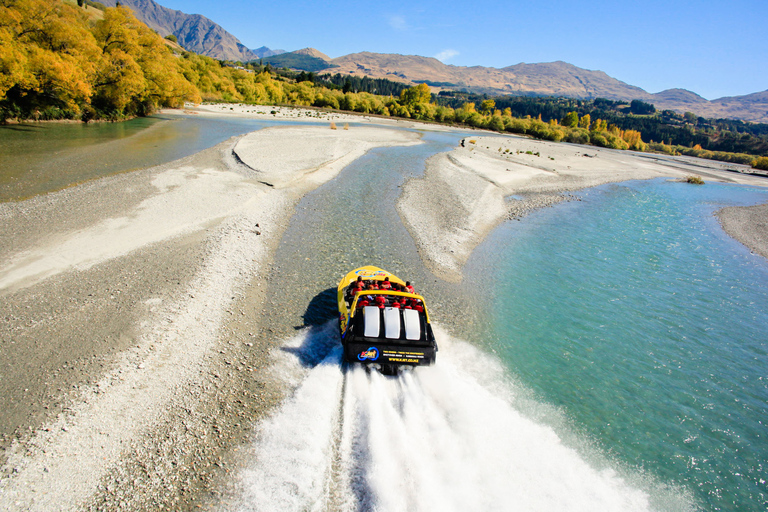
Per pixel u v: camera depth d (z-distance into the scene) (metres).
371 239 17.80
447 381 8.70
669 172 60.94
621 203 33.44
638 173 55.03
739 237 25.56
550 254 18.98
